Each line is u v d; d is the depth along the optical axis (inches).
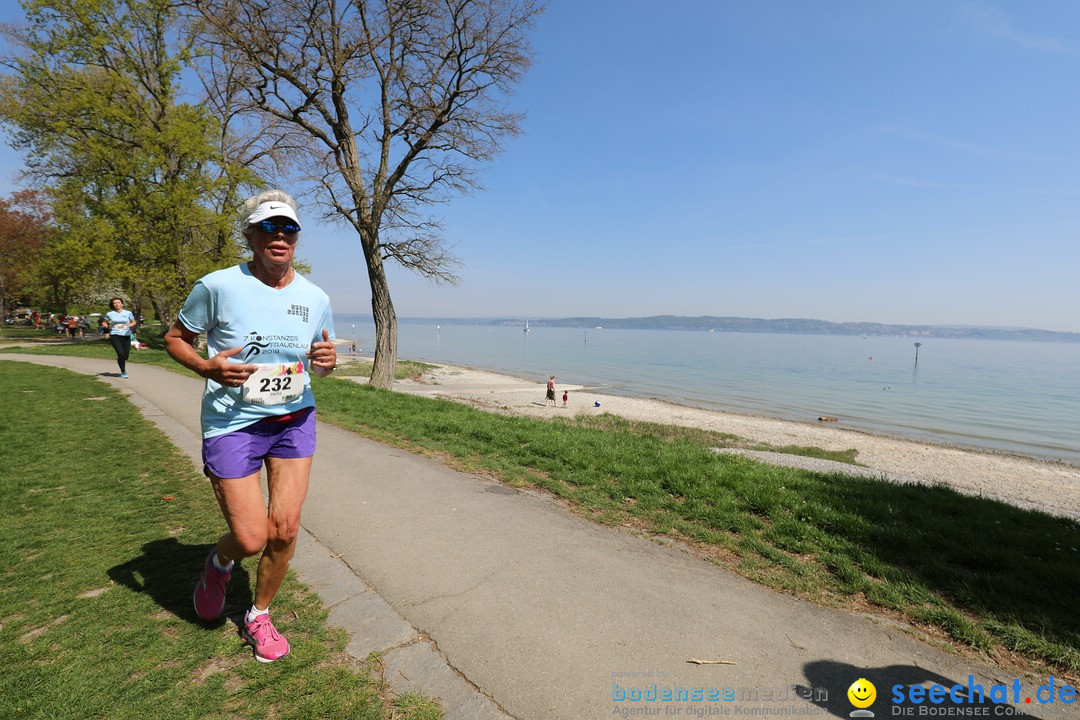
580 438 295.4
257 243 87.7
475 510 175.5
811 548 150.8
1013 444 830.5
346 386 508.4
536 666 95.3
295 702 83.2
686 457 250.5
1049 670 99.3
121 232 823.7
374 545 146.1
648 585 127.2
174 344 84.2
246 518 85.9
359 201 609.3
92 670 88.4
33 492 178.7
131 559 130.7
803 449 699.4
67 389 401.4
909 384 1800.0
